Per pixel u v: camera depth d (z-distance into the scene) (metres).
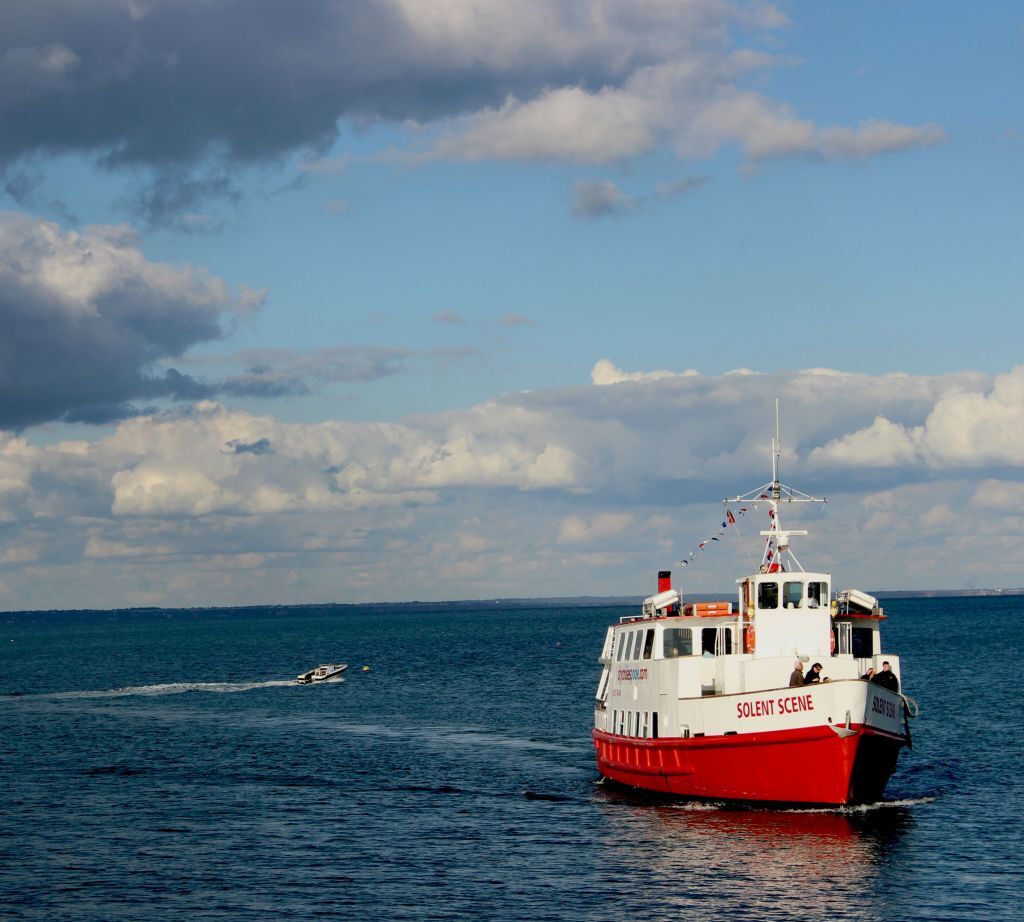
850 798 72.06
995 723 121.69
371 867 68.88
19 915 61.34
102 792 93.12
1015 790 85.31
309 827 79.12
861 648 82.62
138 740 125.31
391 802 87.12
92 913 61.50
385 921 59.50
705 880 64.00
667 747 78.31
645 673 82.88
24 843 75.56
